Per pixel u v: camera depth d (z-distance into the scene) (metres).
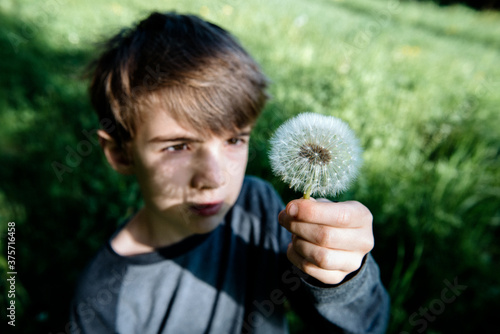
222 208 0.31
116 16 1.70
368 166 0.70
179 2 1.91
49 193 0.66
